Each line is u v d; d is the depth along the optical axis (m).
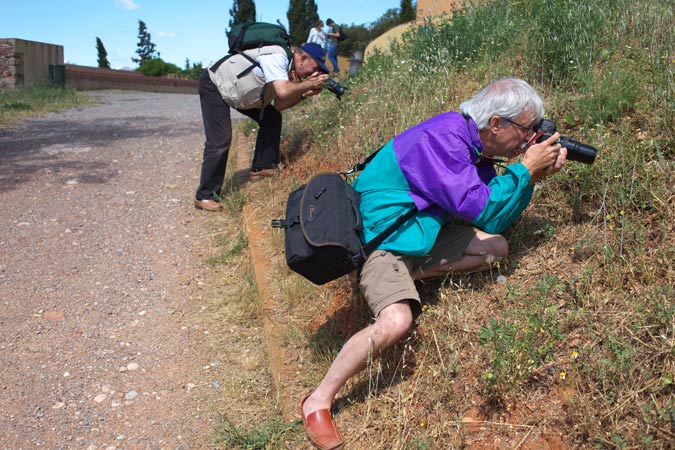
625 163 3.30
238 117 11.68
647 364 2.39
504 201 2.82
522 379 2.56
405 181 2.94
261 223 5.23
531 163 2.85
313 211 2.92
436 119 3.00
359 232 2.95
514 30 5.59
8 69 16.92
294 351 3.50
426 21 7.08
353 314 3.49
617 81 3.88
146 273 4.82
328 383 2.82
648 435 2.16
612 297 2.74
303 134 6.55
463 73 5.54
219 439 3.06
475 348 2.82
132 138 9.41
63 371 3.63
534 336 2.63
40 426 3.20
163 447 3.06
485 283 3.13
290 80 5.42
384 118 5.32
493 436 2.49
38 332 4.01
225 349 3.82
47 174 7.27
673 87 3.65
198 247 5.23
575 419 2.38
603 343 2.57
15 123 11.10
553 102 4.10
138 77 22.94
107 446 3.07
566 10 4.75
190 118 11.90
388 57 7.26
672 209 2.99
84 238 5.42
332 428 2.77
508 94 2.83
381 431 2.73
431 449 2.53
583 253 3.04
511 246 3.32
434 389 2.74
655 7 4.76
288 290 4.00
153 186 6.79
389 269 2.85
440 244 3.15
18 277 4.71
